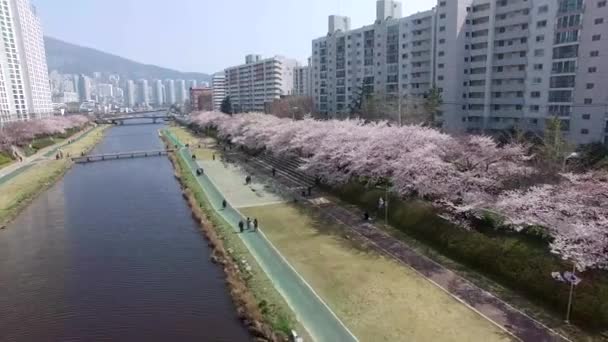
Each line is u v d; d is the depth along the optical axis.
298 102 113.19
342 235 31.70
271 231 33.22
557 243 20.20
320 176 45.38
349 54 107.69
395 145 36.81
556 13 59.16
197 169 61.78
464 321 19.52
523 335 18.28
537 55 63.25
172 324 21.67
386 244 29.55
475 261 25.11
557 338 17.95
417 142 36.12
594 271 20.22
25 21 142.00
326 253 28.25
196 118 139.50
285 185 49.84
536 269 21.84
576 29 56.44
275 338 18.89
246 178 53.47
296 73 167.50
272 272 25.59
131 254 31.38
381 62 97.50
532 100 64.88
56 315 22.94
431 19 81.44
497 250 24.38
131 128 170.75
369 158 37.59
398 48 91.81
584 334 18.11
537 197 23.58
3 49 124.25
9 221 40.38
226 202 42.78
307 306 21.31
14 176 61.94
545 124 57.22
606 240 19.28
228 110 166.62
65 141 110.94
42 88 163.50
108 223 39.31
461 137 39.69
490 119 72.44
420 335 18.50
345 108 111.56
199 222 37.72
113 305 23.83
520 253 23.23
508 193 25.88
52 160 77.12
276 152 59.25
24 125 92.31
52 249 32.91
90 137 124.12
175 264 29.22
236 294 23.56
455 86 74.69
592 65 54.84
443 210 29.91
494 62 70.69
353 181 42.00
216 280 26.50
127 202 47.16
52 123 110.81
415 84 87.00
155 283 26.33
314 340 18.34
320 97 121.75
